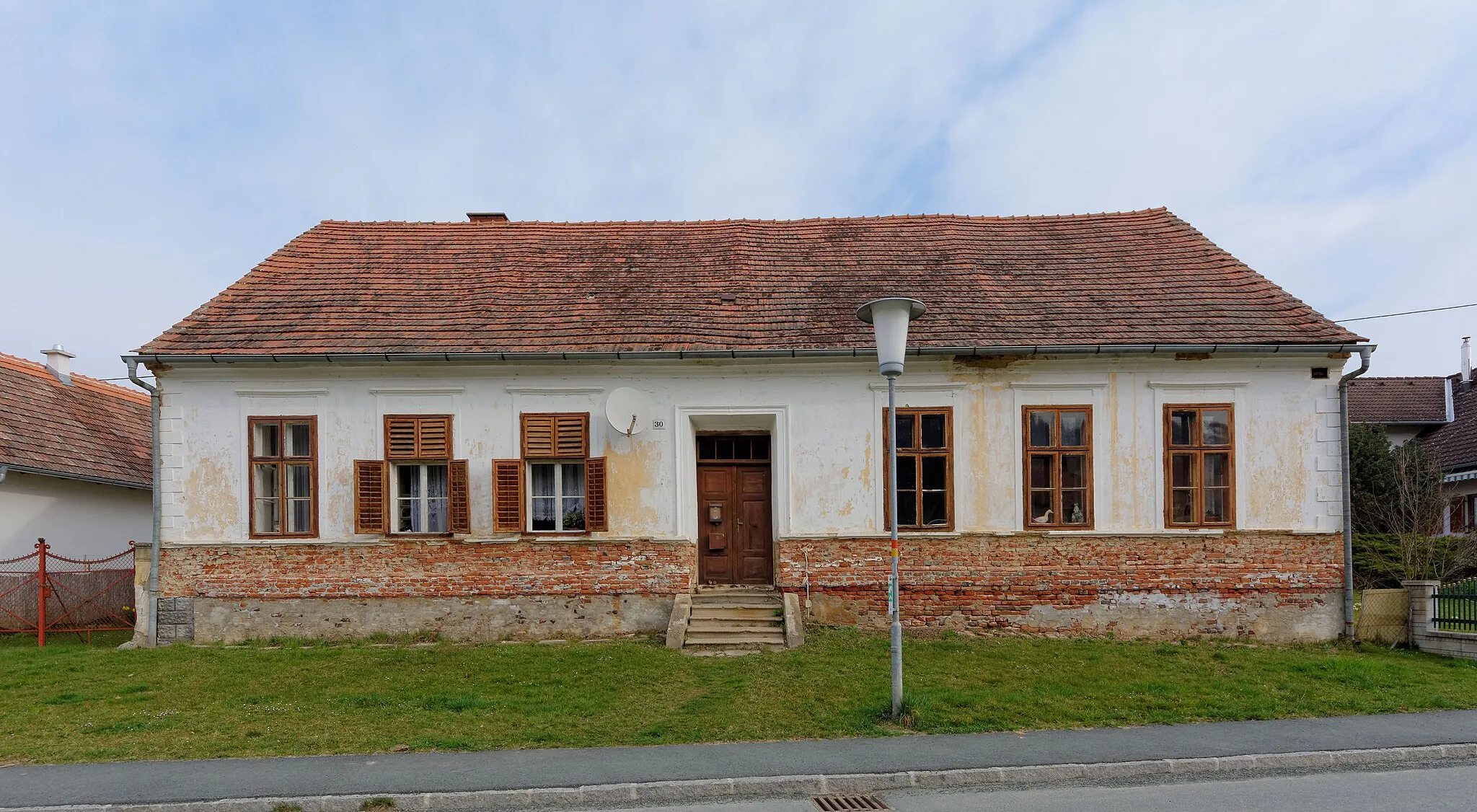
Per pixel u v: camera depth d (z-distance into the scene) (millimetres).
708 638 11359
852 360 12414
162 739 7629
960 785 6684
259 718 8297
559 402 12609
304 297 13641
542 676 9844
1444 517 22984
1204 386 12312
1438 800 6242
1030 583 12219
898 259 14828
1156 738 7562
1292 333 12109
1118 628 12141
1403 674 9961
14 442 14836
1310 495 12180
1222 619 12070
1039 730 7832
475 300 13617
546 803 6285
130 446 18281
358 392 12531
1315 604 12078
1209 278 13734
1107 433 12352
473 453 12539
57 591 14078
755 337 12516
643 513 12492
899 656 8156
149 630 12242
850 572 12367
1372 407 29281
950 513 12391
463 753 7203
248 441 12453
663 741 7504
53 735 7793
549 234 16047
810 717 8203
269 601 12297
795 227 16203
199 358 12023
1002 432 12430
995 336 12305
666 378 12609
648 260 14922
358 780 6531
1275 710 8461
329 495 12453
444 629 12273
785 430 12594
